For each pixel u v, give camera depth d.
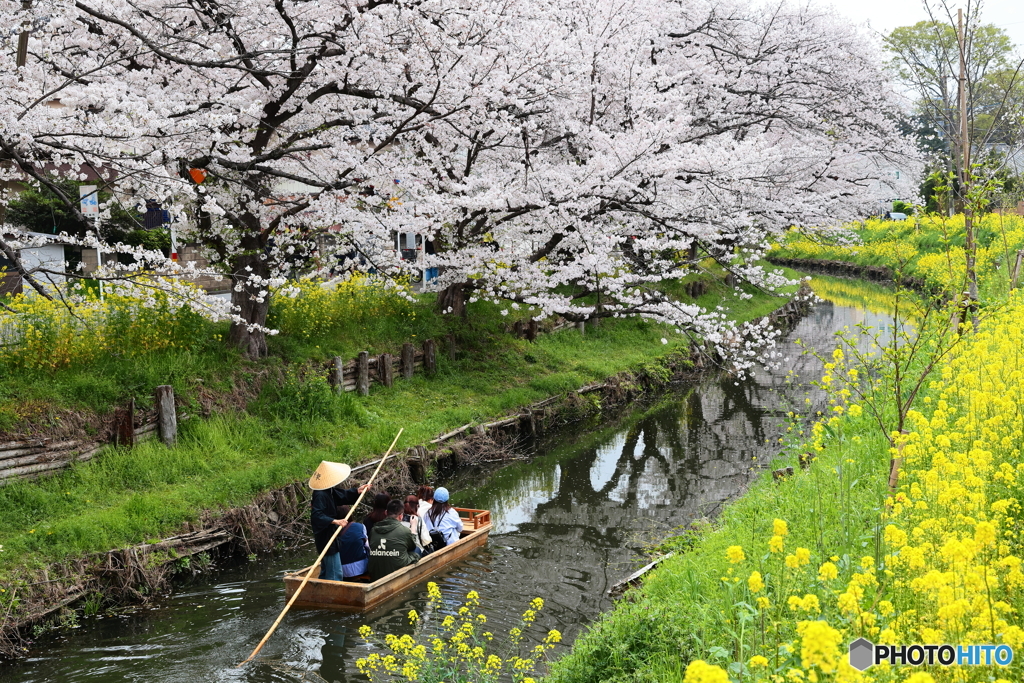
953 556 4.05
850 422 10.36
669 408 17.73
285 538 10.12
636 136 12.95
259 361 12.74
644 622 5.74
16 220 15.60
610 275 15.63
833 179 21.22
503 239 14.28
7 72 9.00
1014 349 9.52
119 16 10.49
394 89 12.05
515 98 12.40
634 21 15.84
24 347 10.31
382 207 12.84
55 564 8.14
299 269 14.78
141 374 10.84
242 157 11.26
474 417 14.27
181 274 10.47
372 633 7.60
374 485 11.23
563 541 10.17
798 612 4.86
